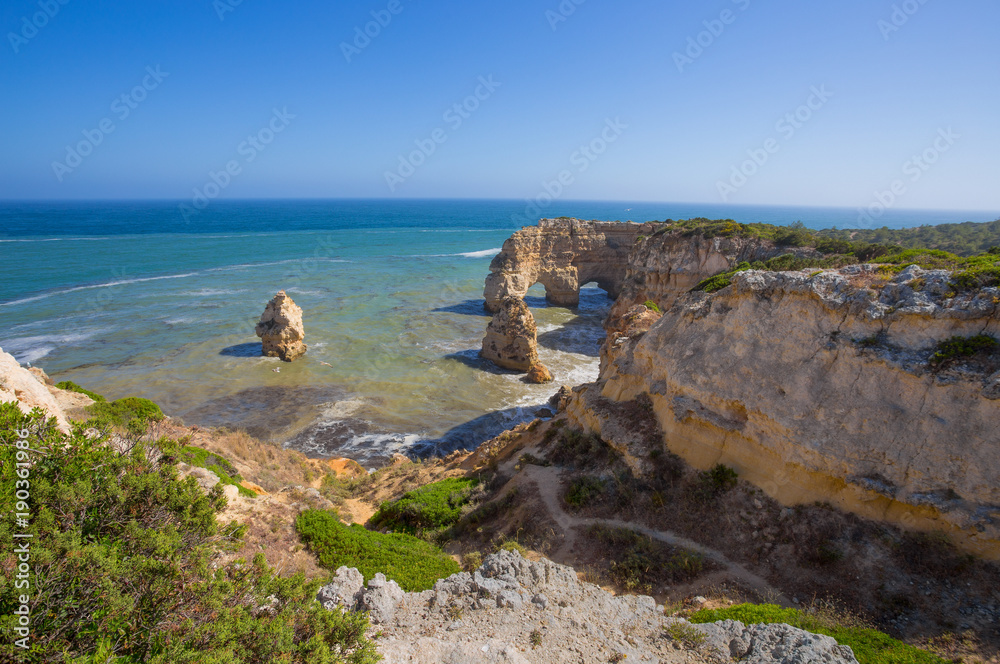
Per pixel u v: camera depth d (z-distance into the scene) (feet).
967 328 46.98
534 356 159.12
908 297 50.96
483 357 167.73
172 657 22.70
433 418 124.88
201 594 26.96
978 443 43.91
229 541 35.29
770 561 50.19
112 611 23.34
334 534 57.77
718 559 51.88
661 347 73.61
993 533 42.09
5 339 167.63
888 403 49.16
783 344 58.08
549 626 38.29
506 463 82.99
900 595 43.21
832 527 49.49
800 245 158.61
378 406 129.70
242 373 147.13
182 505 32.42
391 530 70.28
